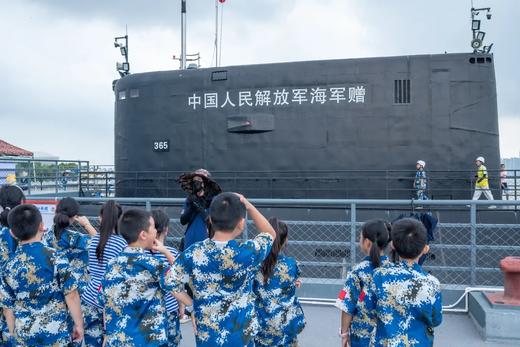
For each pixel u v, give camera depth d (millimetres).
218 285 3170
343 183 9766
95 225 9008
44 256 3736
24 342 3766
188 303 3432
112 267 3555
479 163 8953
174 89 10805
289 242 7180
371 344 3443
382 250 3982
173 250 4402
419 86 9383
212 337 3166
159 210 4664
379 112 9555
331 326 6113
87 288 4426
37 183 18594
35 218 3752
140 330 3473
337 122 9766
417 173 9102
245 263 3168
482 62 9266
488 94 9281
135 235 3555
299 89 9938
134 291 3475
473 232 6551
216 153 10508
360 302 3582
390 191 9586
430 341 3221
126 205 11102
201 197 5066
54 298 3801
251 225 9031
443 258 8516
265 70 10156
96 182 16938
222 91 10414
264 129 10133
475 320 6000
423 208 9078
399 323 3170
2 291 3814
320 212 9586
